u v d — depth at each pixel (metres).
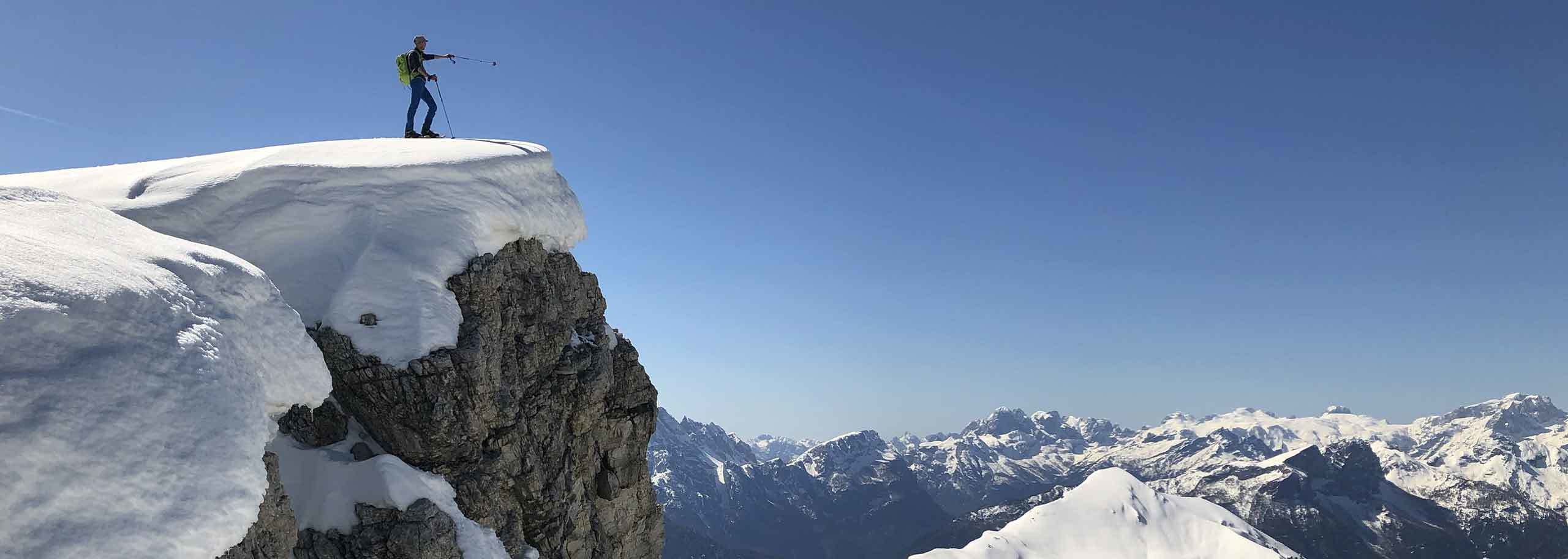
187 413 8.94
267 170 18.66
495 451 18.47
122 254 10.78
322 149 21.52
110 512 7.71
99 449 7.94
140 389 8.68
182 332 9.79
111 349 8.77
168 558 7.86
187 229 17.56
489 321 19.34
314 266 18.03
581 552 21.45
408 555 15.75
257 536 10.74
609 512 23.39
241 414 9.65
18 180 18.78
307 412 17.14
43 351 8.23
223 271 11.75
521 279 21.39
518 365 20.53
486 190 20.56
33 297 8.53
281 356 11.89
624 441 24.09
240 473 9.02
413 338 17.48
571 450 21.89
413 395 17.30
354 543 15.78
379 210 18.98
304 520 15.90
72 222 11.48
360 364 17.20
